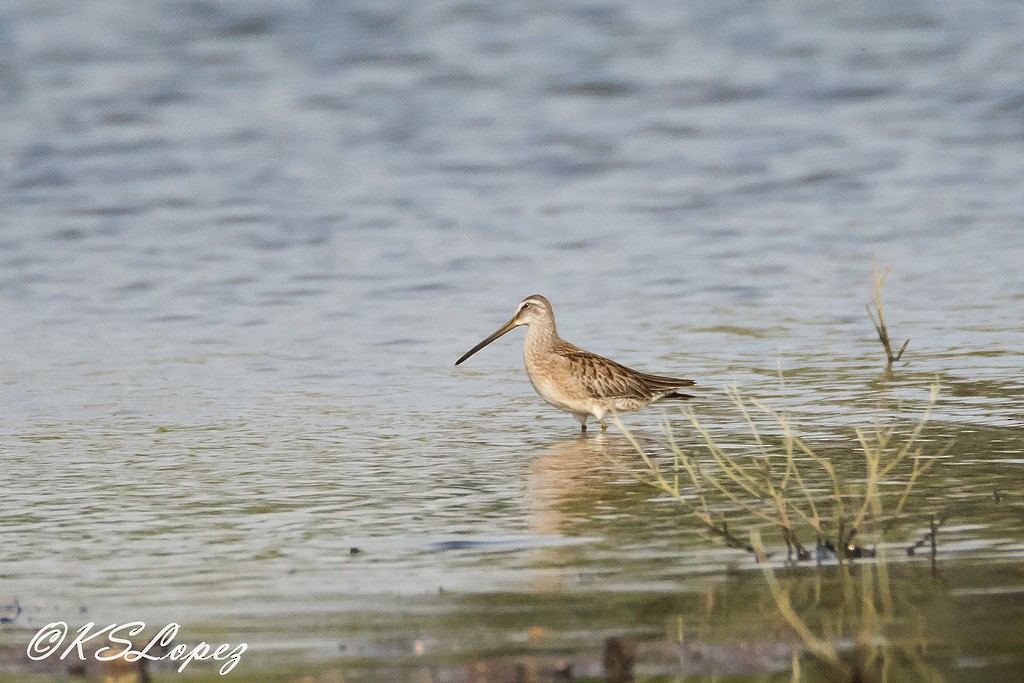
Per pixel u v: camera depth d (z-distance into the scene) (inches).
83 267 1031.0
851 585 441.1
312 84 1689.2
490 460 606.5
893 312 868.6
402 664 390.9
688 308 895.1
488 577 455.5
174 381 753.0
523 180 1309.1
